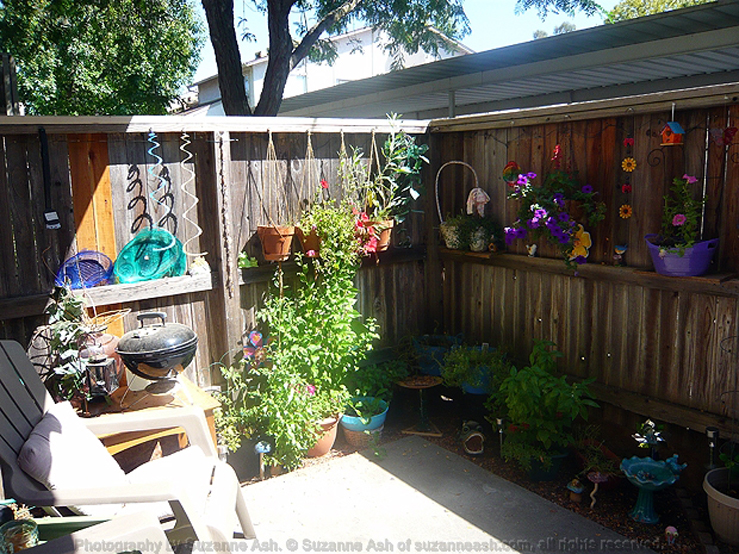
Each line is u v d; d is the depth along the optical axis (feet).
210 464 8.61
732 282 9.57
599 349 12.09
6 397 7.75
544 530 9.49
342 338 12.71
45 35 38.58
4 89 14.70
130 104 44.24
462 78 21.65
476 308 14.76
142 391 10.67
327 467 11.72
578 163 11.98
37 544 6.49
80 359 9.75
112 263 10.89
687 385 10.62
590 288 12.10
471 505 10.25
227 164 11.76
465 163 14.35
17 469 6.99
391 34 31.86
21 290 10.05
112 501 6.83
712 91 9.39
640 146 10.86
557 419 11.09
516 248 13.58
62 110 41.65
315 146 13.14
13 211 9.86
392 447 12.59
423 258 15.26
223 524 7.34
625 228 11.34
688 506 9.71
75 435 7.91
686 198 10.00
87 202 10.52
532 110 12.28
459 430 13.21
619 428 11.91
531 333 13.48
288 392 11.55
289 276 13.00
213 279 11.93
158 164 11.18
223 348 12.27
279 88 22.62
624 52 16.52
